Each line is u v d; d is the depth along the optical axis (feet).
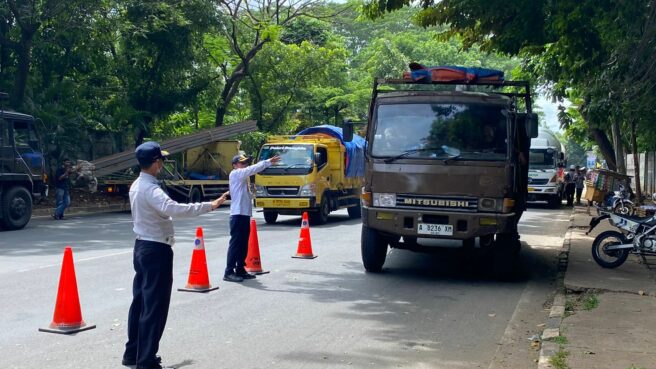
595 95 43.16
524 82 36.40
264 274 36.19
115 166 82.12
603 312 27.22
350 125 37.47
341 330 24.82
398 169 34.76
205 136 95.45
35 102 86.07
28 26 78.74
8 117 60.29
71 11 78.95
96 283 32.65
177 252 43.78
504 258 35.32
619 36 40.96
